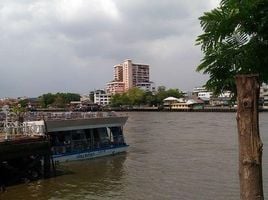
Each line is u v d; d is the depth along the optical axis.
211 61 7.30
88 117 52.50
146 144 66.50
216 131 89.38
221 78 7.37
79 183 36.09
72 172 41.31
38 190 33.34
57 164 45.97
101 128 55.38
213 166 43.91
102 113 55.66
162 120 139.00
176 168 43.22
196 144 65.00
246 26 6.90
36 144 35.97
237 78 7.03
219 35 7.03
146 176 39.12
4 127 41.78
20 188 33.91
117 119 56.81
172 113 199.88
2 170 35.84
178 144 65.75
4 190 33.09
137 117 163.12
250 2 6.60
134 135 83.50
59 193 32.44
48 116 50.28
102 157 51.81
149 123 122.75
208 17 6.95
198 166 44.16
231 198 29.95
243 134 7.09
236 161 46.81
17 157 34.16
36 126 40.31
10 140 33.84
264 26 6.78
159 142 69.25
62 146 48.03
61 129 49.12
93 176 39.31
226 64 7.20
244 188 7.15
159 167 44.09
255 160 7.05
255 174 7.09
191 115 174.62
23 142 34.81
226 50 7.14
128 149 59.78
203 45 7.23
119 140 56.88
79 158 49.22
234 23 6.87
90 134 53.53
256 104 7.01
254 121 7.01
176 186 34.38
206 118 147.50
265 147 56.47
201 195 31.03
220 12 6.86
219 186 33.94
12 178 36.03
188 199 29.98
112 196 31.42
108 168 43.97
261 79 7.19
